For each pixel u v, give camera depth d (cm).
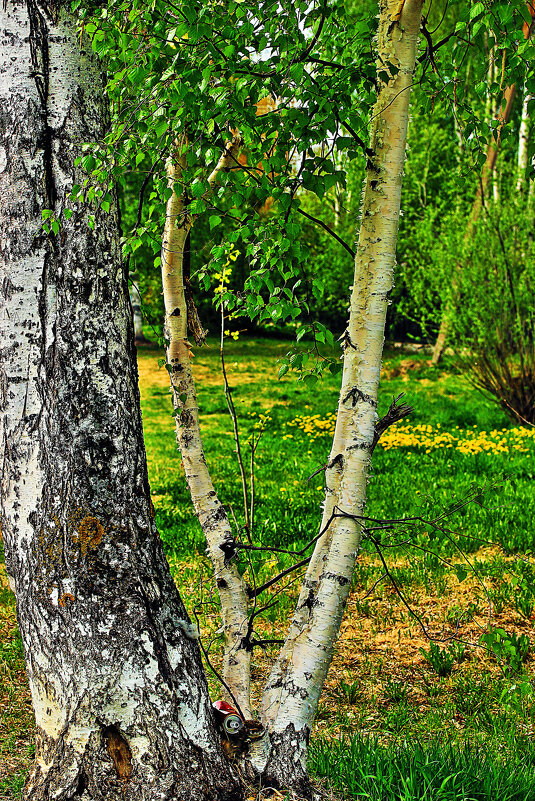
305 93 276
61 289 276
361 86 323
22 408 275
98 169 266
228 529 387
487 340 1405
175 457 1292
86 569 265
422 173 2194
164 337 415
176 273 405
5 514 278
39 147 276
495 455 1158
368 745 385
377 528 350
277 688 310
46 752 264
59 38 280
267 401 1886
